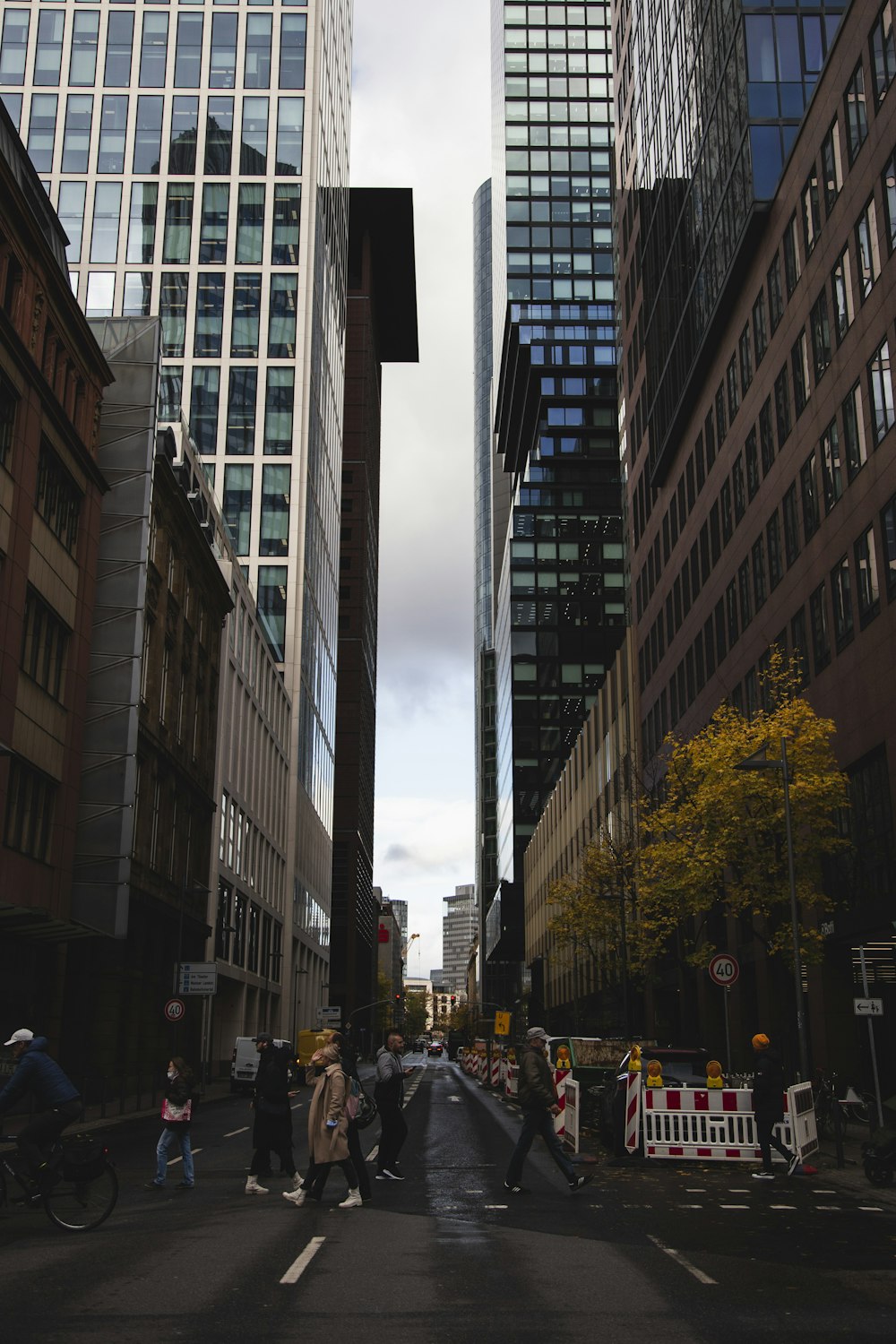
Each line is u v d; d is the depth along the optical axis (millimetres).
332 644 114188
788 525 40125
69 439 37344
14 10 96000
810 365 37812
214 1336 8250
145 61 95875
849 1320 9016
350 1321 8781
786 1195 16391
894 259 31047
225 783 64375
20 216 32875
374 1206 14789
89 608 39844
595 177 138250
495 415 156500
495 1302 9508
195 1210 14555
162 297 91875
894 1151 17344
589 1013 76500
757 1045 18766
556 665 127375
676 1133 20422
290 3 97938
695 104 51719
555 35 142375
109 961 41938
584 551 130375
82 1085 34969
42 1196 13070
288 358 91625
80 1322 8648
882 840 31812
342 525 154000
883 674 31547
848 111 34625
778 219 41375
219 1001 69312
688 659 54719
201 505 61531
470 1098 45969
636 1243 12367
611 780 71688
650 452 62875
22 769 34250
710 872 31422
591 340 133625
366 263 163125
